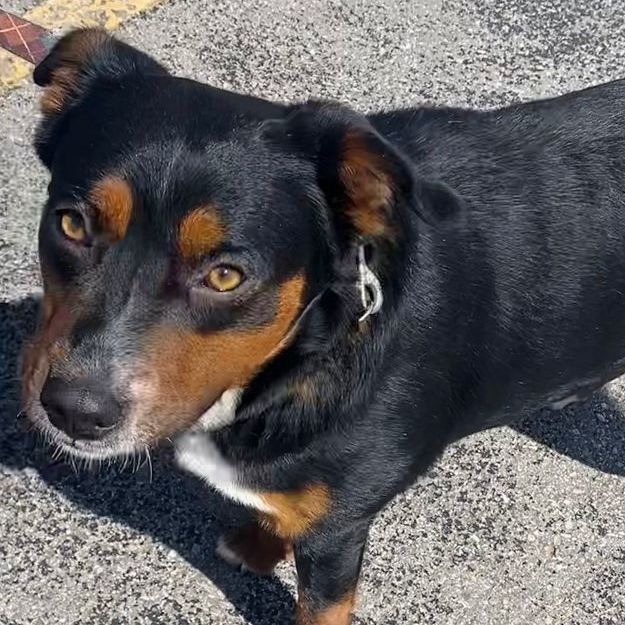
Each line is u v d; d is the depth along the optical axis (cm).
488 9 106
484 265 62
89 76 57
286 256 53
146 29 97
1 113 89
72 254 52
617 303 66
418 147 64
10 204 84
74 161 53
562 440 82
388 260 56
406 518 76
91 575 71
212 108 53
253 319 53
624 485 81
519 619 74
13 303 80
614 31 107
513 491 79
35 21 95
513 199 63
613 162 65
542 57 104
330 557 64
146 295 51
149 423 52
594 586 76
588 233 64
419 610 73
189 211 50
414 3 104
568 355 67
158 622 70
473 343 63
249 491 62
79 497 73
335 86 97
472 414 67
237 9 100
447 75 100
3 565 70
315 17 101
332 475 60
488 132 65
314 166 54
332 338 57
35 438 74
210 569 73
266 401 58
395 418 60
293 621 72
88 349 50
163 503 74
